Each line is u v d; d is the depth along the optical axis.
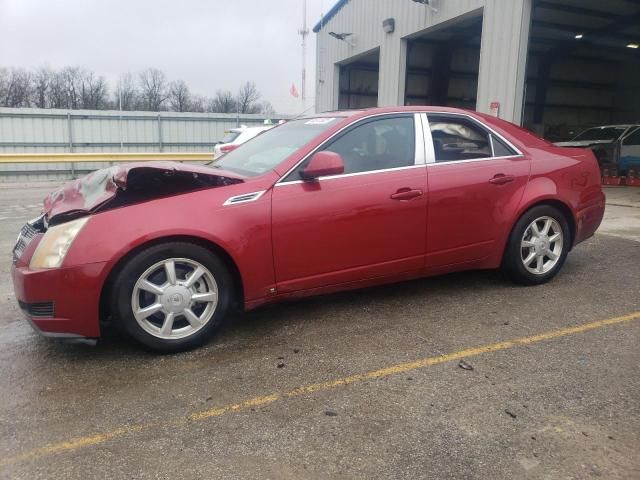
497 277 4.95
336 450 2.42
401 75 15.40
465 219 4.21
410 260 4.06
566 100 24.73
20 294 3.19
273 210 3.52
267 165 3.81
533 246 4.58
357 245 3.82
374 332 3.74
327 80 20.69
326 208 3.68
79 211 3.22
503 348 3.45
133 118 23.91
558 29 19.17
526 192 4.44
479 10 12.10
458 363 3.25
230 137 13.66
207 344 3.57
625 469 2.26
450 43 20.44
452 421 2.63
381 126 4.04
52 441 2.51
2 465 2.34
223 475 2.26
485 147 4.41
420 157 4.09
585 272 5.12
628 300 4.32
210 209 3.37
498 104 11.62
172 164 3.56
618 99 25.72
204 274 3.42
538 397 2.84
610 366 3.18
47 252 3.14
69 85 54.62
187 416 2.71
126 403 2.84
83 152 23.27
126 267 3.19
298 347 3.51
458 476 2.24
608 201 10.86
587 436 2.49
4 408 2.79
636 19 17.92
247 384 3.03
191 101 56.28
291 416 2.70
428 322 3.90
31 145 22.36
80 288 3.11
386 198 3.87
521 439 2.48
